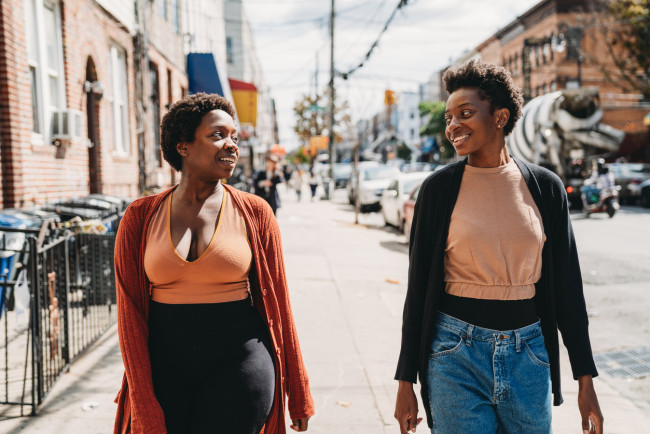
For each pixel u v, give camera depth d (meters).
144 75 12.16
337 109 38.28
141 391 1.83
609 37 36.94
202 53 18.67
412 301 2.07
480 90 1.98
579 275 2.06
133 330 1.92
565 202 2.03
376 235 13.71
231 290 2.00
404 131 89.81
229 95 19.55
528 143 20.41
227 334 1.95
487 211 1.95
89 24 9.41
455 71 2.04
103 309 6.24
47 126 7.83
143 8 12.04
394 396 4.12
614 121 38.84
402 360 2.07
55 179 7.91
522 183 2.00
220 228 2.02
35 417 3.59
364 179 19.98
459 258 1.98
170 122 2.07
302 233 13.59
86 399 3.90
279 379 2.07
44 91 7.75
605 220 16.23
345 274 8.65
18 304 5.14
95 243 6.18
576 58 38.91
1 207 6.50
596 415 1.99
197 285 1.95
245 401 1.88
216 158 2.03
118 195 11.02
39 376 3.68
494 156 2.02
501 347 1.93
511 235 1.93
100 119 9.95
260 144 45.09
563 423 3.77
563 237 2.02
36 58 7.61
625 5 28.44
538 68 41.81
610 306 6.82
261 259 2.10
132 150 12.17
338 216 18.70
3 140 6.53
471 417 1.92
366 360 4.86
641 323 6.10
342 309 6.55
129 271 1.98
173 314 1.94
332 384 4.33
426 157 72.75
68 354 4.40
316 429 3.60
